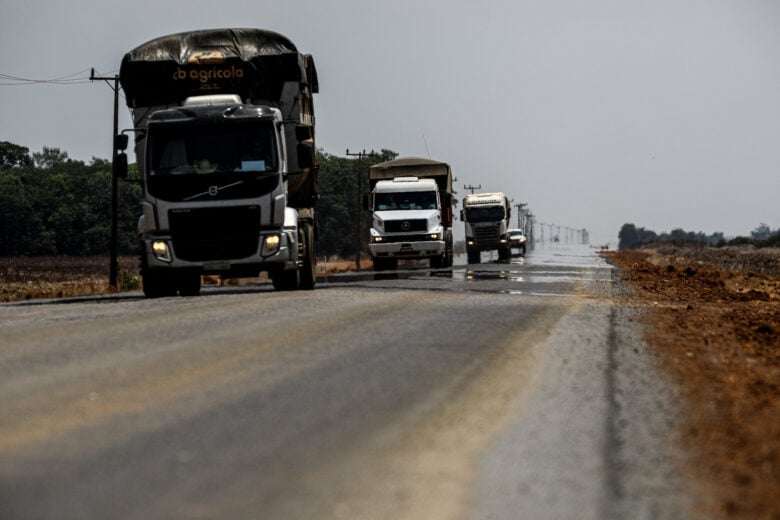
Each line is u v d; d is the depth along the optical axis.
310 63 83.00
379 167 145.25
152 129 71.56
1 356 34.59
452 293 66.56
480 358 32.41
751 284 112.00
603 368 30.61
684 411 23.83
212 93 75.69
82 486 16.81
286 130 76.56
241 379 27.94
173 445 19.84
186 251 70.81
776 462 18.94
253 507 15.45
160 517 14.95
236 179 70.62
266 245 70.94
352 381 27.59
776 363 34.31
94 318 49.62
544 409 23.80
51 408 24.11
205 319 46.59
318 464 18.23
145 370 29.92
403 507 15.50
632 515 15.39
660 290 79.81
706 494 16.67
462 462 18.50
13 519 14.99
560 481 17.28
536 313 49.84
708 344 38.59
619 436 20.92
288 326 42.56
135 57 75.44
